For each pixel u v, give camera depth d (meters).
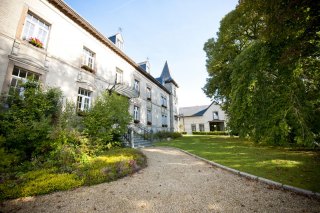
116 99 9.26
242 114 7.70
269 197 3.57
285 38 5.52
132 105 16.02
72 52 9.87
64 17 9.55
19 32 7.18
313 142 5.82
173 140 18.33
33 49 7.73
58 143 5.53
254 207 3.18
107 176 4.84
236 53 15.16
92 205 3.36
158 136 17.59
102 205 3.37
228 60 16.36
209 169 6.05
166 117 25.58
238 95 7.93
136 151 7.73
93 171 4.74
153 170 6.07
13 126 5.45
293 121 6.21
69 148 5.46
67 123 6.72
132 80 16.33
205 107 40.50
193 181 4.79
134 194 3.91
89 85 10.79
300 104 6.14
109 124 8.34
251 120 7.41
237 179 4.85
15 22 7.06
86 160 5.38
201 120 37.56
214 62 16.86
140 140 13.53
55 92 7.05
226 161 6.93
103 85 12.09
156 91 22.47
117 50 13.80
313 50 5.02
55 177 4.20
